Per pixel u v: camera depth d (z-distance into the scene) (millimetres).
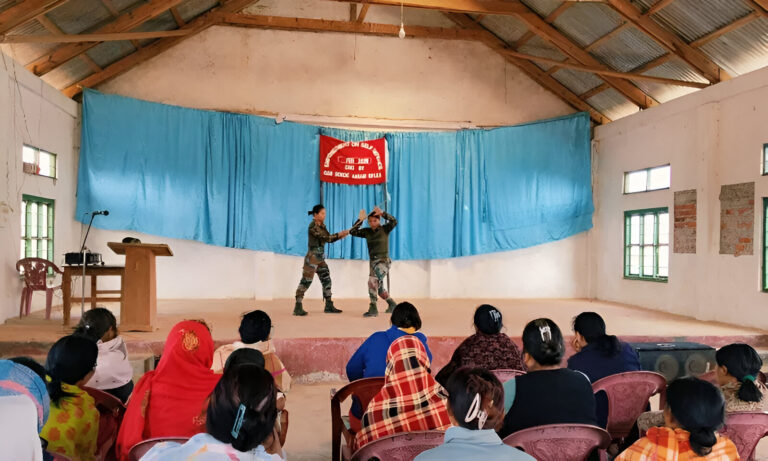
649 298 8727
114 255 8906
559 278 10211
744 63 7129
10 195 6664
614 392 2869
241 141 9234
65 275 5809
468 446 1509
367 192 9664
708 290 7430
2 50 6449
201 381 2234
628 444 2967
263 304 8609
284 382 4922
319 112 9664
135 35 7305
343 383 5492
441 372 2865
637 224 9203
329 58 9711
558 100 10266
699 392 1647
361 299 9570
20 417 1415
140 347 5180
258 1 9398
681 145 8062
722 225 7324
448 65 10031
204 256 9266
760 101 6773
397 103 9891
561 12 8164
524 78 10211
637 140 9094
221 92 9406
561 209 10039
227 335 5672
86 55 8062
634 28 7730
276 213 9344
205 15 9148
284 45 9594
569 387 2127
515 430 2107
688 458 1649
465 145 9852
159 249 5719
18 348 5227
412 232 9742
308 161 9477
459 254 9836
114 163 8703
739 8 6387
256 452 1376
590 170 10141
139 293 5691
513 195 9930
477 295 10000
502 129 9914
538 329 2236
